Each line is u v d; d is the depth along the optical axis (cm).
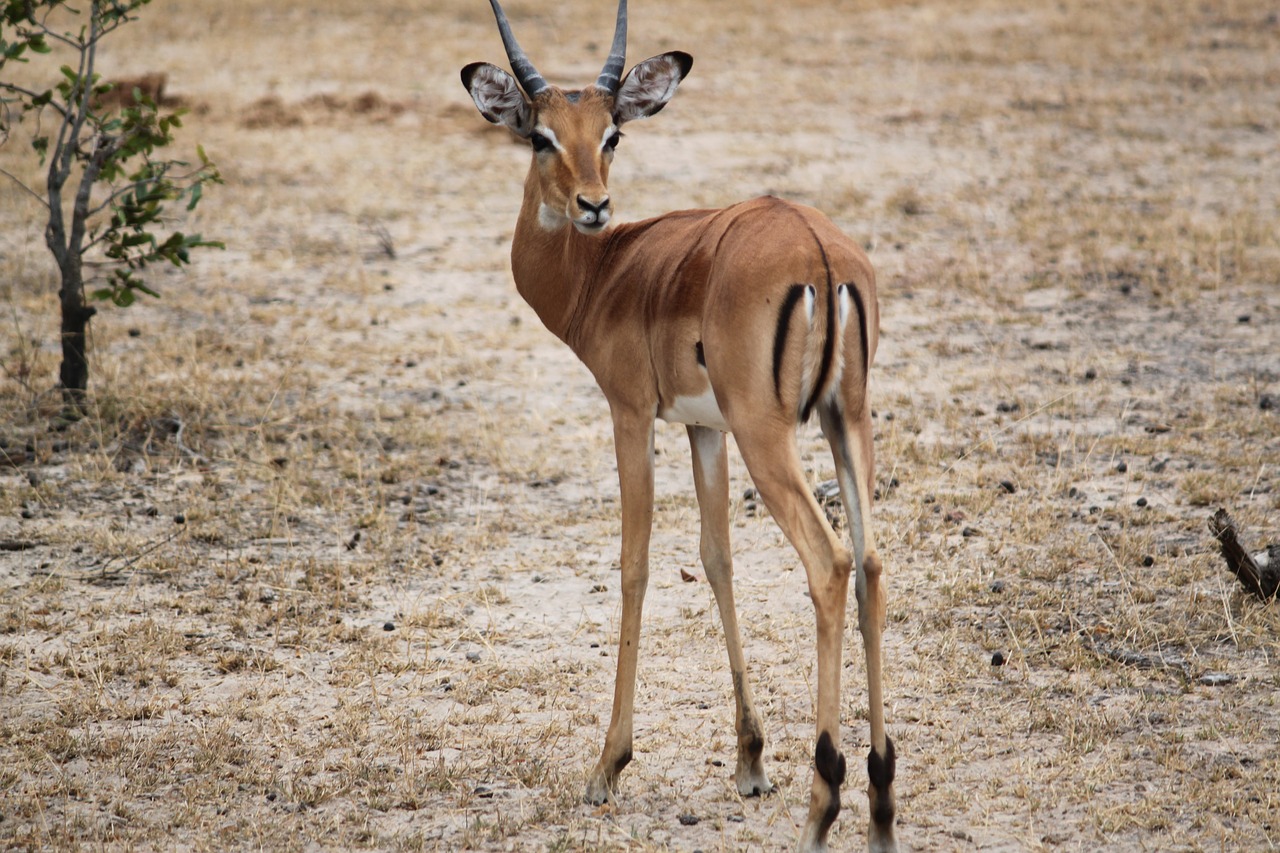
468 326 2461
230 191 3228
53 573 1550
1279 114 3912
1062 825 1041
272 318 2461
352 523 1716
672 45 4897
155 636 1416
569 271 1226
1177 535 1587
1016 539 1598
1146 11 5488
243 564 1593
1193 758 1125
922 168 3447
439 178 3397
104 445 1897
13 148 3438
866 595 966
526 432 2005
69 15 5125
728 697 1300
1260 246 2777
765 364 993
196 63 4481
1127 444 1855
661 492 1811
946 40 5044
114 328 2367
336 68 4484
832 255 1002
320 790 1126
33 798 1115
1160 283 2580
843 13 5572
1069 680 1285
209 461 1873
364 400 2111
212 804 1116
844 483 997
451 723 1255
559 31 5122
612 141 1195
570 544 1667
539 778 1150
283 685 1334
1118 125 3825
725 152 3588
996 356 2247
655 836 1055
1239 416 1942
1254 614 1375
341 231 2998
